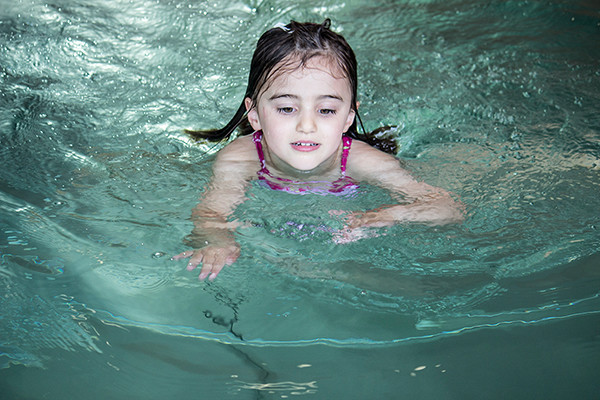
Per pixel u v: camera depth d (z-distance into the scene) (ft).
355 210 6.98
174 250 6.24
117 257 6.12
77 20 11.28
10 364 4.92
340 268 6.03
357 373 4.95
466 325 5.44
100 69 9.98
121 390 4.76
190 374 4.91
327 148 7.23
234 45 10.86
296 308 5.58
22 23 11.02
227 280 5.86
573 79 9.97
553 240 6.40
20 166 7.58
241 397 4.71
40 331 5.25
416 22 12.23
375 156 7.91
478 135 8.54
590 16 12.35
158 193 7.20
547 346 5.20
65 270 5.95
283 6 12.27
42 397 4.66
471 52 11.01
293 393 4.75
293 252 6.23
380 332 5.36
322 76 6.97
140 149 8.13
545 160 7.83
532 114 8.99
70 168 7.64
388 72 10.25
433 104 9.33
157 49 10.59
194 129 8.66
